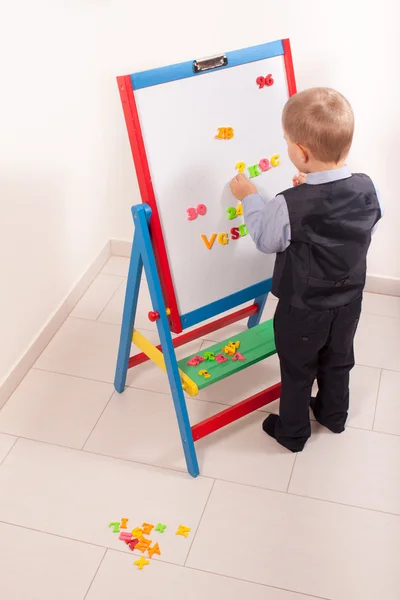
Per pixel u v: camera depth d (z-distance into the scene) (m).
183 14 2.33
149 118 1.70
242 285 2.01
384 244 2.55
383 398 2.21
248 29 2.32
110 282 2.72
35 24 2.13
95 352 2.40
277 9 2.26
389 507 1.88
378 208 1.74
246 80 1.83
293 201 1.67
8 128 2.06
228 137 1.83
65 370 2.33
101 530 1.84
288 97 1.92
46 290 2.42
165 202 1.77
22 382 2.29
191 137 1.77
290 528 1.84
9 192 2.12
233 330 2.48
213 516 1.87
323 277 1.72
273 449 2.05
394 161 2.40
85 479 1.97
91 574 1.74
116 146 2.59
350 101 2.35
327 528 1.84
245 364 2.01
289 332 1.82
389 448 2.05
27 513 1.88
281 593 1.70
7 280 2.17
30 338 2.35
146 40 2.40
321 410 2.08
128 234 2.81
